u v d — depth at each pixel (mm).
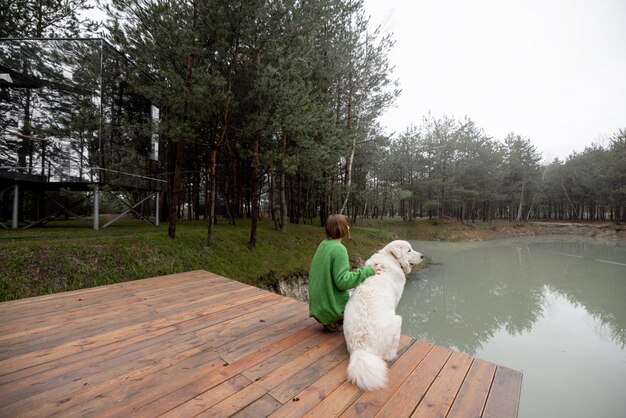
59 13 10273
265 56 8148
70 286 4949
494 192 33031
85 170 7992
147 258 6332
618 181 31062
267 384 1974
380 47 13719
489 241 26828
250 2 6980
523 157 36594
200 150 15180
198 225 12414
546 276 13523
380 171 18953
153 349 2473
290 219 19594
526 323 8469
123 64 8758
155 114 10508
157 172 11023
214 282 4840
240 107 9180
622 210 36625
